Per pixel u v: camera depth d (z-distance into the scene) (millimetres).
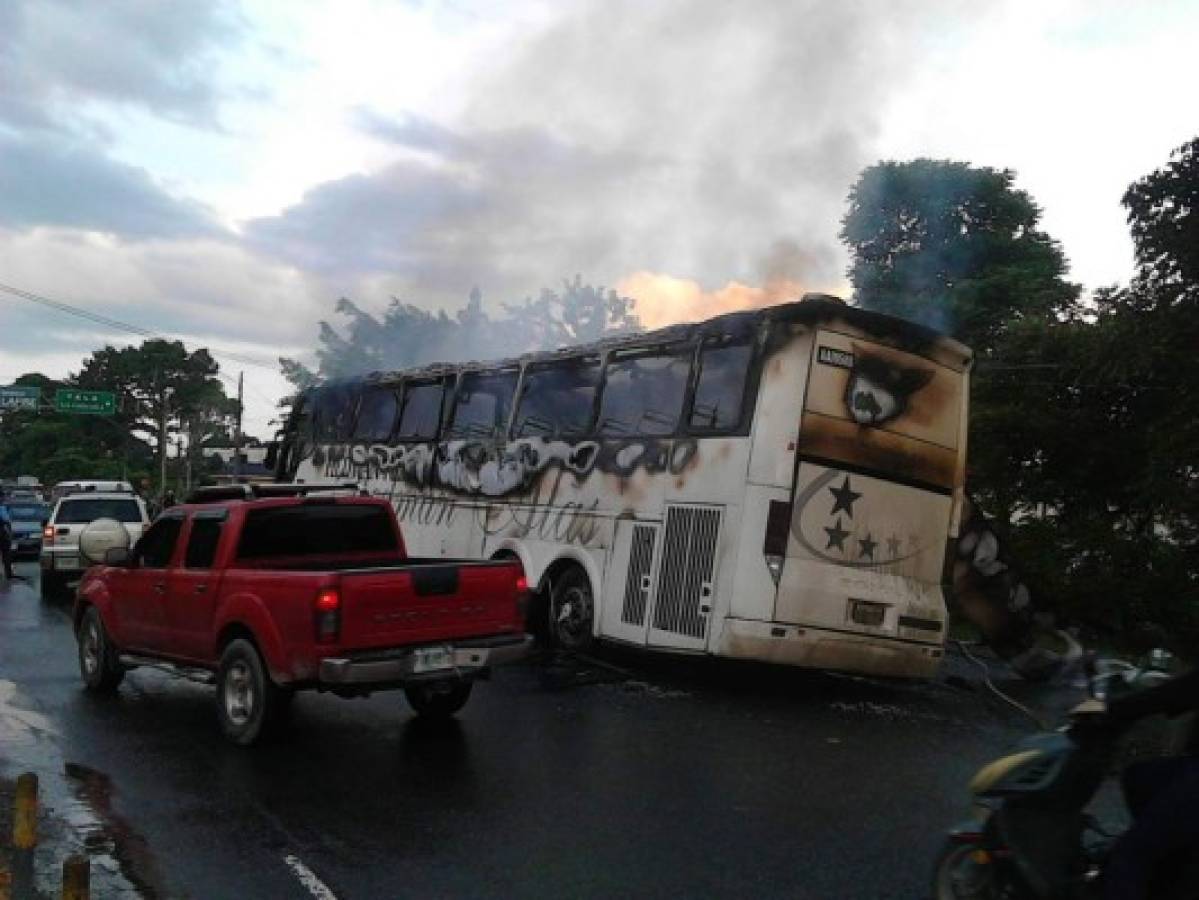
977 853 4309
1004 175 28328
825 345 10258
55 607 17078
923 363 10758
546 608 12602
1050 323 19000
